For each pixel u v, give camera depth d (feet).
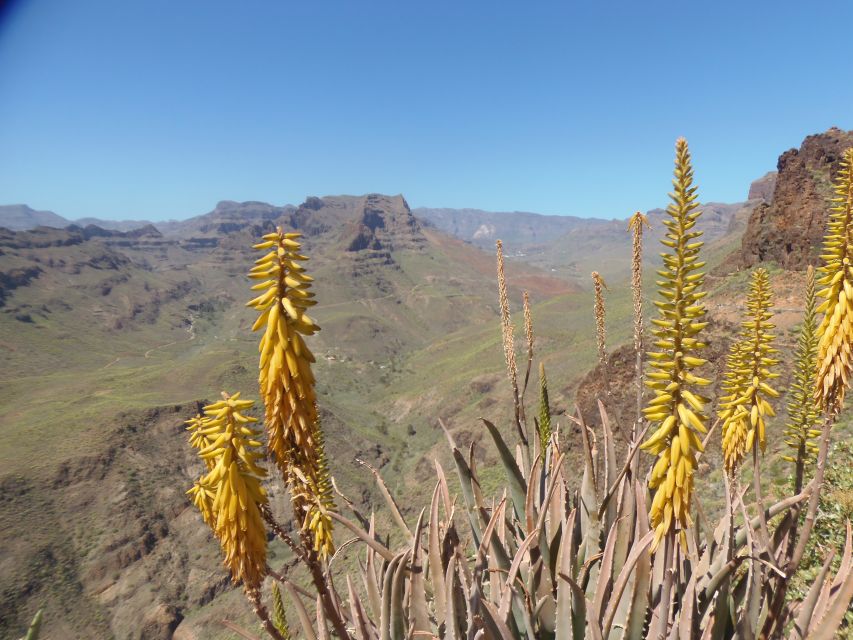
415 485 320.50
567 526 16.20
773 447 83.15
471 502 20.15
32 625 8.11
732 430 25.88
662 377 14.19
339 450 398.42
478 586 15.16
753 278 22.86
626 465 17.06
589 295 653.30
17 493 290.56
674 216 13.33
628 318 397.60
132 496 306.14
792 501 17.46
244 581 15.39
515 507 20.15
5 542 261.44
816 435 32.83
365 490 315.17
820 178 175.11
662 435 14.33
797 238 163.94
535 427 20.39
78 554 268.82
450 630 15.84
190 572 274.36
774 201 189.67
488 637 14.66
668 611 14.65
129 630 239.71
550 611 17.15
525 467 20.39
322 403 499.51
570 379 272.92
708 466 87.51
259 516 15.26
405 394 588.91
